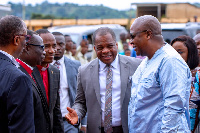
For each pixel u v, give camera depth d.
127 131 3.73
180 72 2.97
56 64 5.06
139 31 3.17
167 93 2.97
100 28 3.81
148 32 3.15
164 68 3.01
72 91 5.06
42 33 4.09
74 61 5.36
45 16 27.83
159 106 3.09
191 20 20.25
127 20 22.03
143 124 3.17
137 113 3.21
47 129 3.58
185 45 4.12
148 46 3.17
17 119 2.50
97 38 3.72
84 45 9.19
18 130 2.49
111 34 3.75
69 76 5.10
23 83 2.55
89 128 3.83
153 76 3.10
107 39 3.70
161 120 3.08
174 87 2.93
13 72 2.56
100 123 3.78
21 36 2.72
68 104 5.04
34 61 3.53
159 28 3.18
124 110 3.75
